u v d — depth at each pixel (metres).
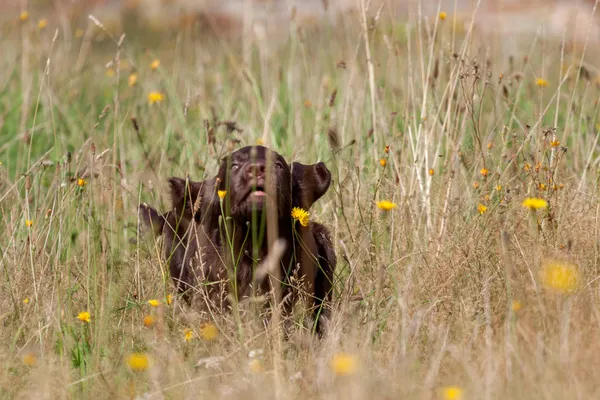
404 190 12.84
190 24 21.62
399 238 12.10
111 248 12.70
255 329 10.53
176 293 11.69
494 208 11.97
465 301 10.45
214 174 14.02
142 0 28.12
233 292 11.47
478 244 11.36
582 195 12.30
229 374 9.53
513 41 18.70
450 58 14.51
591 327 9.60
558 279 9.71
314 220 13.05
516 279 10.25
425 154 13.62
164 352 9.87
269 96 17.75
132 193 14.30
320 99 16.50
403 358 9.07
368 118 15.94
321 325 11.49
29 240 11.77
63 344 10.22
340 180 14.23
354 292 11.55
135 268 11.84
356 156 14.00
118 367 9.95
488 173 13.14
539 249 10.69
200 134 15.74
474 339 9.53
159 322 10.27
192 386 9.19
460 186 13.28
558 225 11.43
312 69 18.39
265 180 11.05
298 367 9.86
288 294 11.14
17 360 10.17
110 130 17.95
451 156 13.47
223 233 11.63
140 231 12.82
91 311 11.30
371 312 10.40
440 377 9.02
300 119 16.55
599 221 11.46
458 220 12.09
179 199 12.32
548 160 12.66
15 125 18.11
